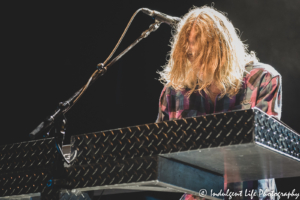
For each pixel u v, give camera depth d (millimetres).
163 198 4969
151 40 5688
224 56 2150
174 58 2342
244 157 1496
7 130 6051
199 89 2184
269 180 2146
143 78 5738
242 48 2281
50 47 6070
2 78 6105
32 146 1740
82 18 5996
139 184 1495
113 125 5840
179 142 1454
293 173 1747
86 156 1624
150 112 5688
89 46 5992
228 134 1376
